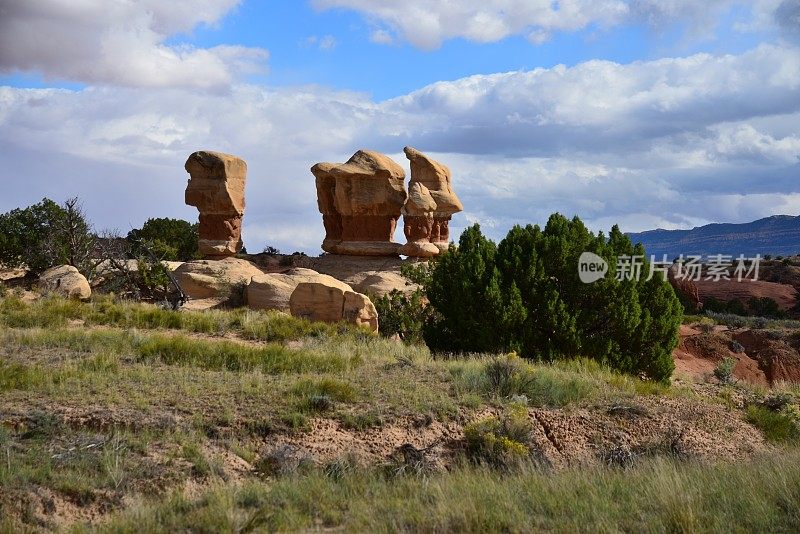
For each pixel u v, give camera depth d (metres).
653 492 9.76
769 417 17.11
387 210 39.78
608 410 15.38
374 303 29.62
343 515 9.37
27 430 11.40
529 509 9.27
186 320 24.41
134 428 12.05
